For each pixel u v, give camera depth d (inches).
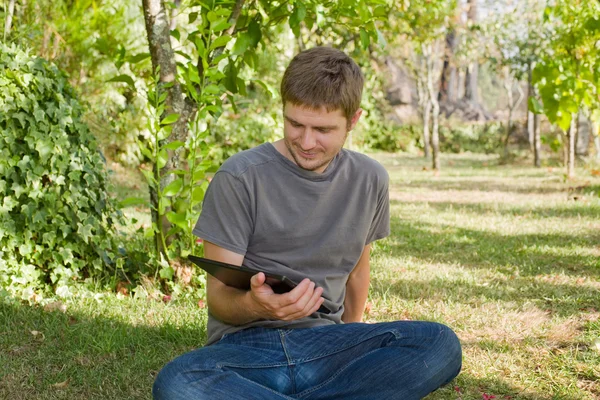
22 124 167.5
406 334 87.7
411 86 1212.5
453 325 163.5
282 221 91.7
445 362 86.1
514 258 241.4
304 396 86.0
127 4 392.8
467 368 135.1
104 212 188.2
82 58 363.9
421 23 491.5
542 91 339.3
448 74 1373.0
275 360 86.6
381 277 210.4
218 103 180.4
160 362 135.2
